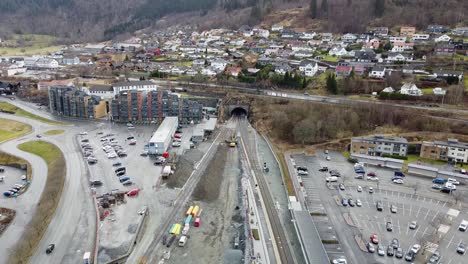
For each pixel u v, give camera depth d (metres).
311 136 164.50
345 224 105.00
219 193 126.56
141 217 104.56
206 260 92.19
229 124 194.62
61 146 157.75
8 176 138.25
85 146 155.62
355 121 168.00
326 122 169.12
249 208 114.38
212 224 107.62
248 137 176.62
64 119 197.12
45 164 144.75
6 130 180.25
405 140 149.12
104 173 131.25
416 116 165.25
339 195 120.81
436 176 131.88
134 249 93.19
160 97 189.00
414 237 99.12
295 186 126.38
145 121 192.38
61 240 94.88
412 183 128.62
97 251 89.81
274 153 156.62
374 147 149.88
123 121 193.00
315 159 149.88
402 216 109.00
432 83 197.00
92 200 113.25
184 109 190.25
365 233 101.00
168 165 135.88
